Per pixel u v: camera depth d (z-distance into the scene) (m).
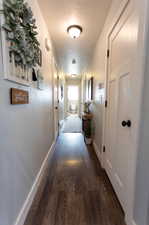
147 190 0.85
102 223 1.13
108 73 1.85
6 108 0.86
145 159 0.87
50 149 2.49
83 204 1.33
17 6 0.86
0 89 0.79
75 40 2.60
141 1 0.88
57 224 1.12
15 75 0.96
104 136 2.00
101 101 2.25
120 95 1.37
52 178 1.78
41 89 1.76
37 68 1.56
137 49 0.94
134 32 1.01
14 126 0.98
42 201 1.36
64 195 1.45
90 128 3.21
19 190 1.08
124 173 1.23
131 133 1.04
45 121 2.08
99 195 1.46
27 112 1.25
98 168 2.06
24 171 1.19
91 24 2.04
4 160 0.84
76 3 1.60
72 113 9.47
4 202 0.85
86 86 4.84
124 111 1.26
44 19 1.90
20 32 0.91
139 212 0.94
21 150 1.12
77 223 1.13
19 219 1.05
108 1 1.58
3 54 0.81
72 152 2.70
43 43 1.89
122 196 1.27
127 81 1.18
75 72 5.89
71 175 1.85
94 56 3.03
